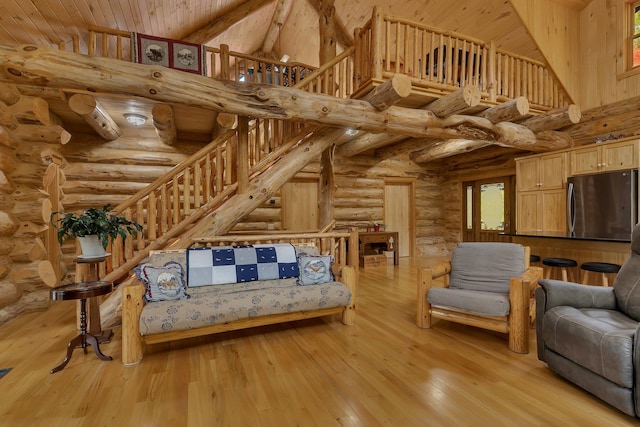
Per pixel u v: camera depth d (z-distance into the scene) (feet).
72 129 15.16
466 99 11.12
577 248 11.22
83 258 8.00
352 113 11.37
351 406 5.73
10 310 10.72
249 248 10.26
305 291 9.10
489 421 5.29
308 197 21.72
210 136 17.16
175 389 6.32
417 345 8.34
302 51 23.54
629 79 14.83
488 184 23.36
